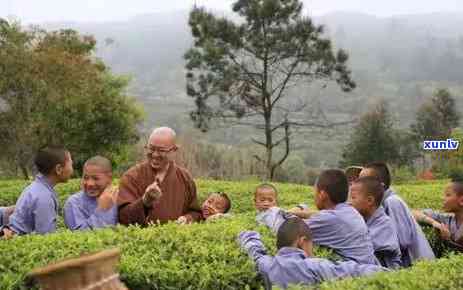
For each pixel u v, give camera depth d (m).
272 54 28.09
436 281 4.24
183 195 7.01
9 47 19.25
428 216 7.07
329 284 4.26
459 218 6.66
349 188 6.09
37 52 20.11
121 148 25.47
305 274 4.65
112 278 3.19
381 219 5.90
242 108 29.06
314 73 28.95
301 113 54.19
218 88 28.45
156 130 6.89
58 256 4.84
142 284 4.71
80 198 6.27
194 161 27.69
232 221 6.24
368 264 5.04
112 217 6.22
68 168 5.91
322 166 55.62
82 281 3.10
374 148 37.06
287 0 27.03
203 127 29.64
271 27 27.69
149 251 5.09
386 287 4.12
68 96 20.61
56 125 21.88
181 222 6.25
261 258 4.90
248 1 27.19
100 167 6.20
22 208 5.67
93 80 22.42
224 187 14.25
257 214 6.82
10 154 21.02
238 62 28.66
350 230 5.32
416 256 6.20
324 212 5.41
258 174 29.50
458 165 27.94
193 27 28.27
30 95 19.88
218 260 5.04
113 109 24.50
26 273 4.57
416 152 39.06
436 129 40.97
